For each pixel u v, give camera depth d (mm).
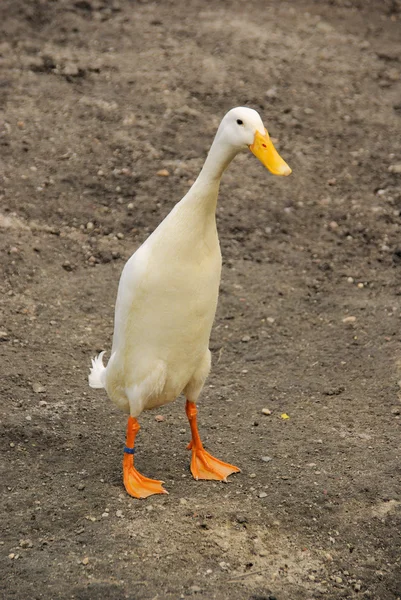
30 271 11508
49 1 19375
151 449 8469
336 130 15992
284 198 13914
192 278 6906
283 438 8812
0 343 10008
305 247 12898
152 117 15547
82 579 6598
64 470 7949
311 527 7469
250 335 10883
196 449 8125
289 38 19188
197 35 18703
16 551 6871
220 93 16562
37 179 13469
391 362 10219
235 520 7410
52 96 15828
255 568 6906
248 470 8227
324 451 8602
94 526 7199
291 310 11430
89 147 14461
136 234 12719
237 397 9609
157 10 19812
